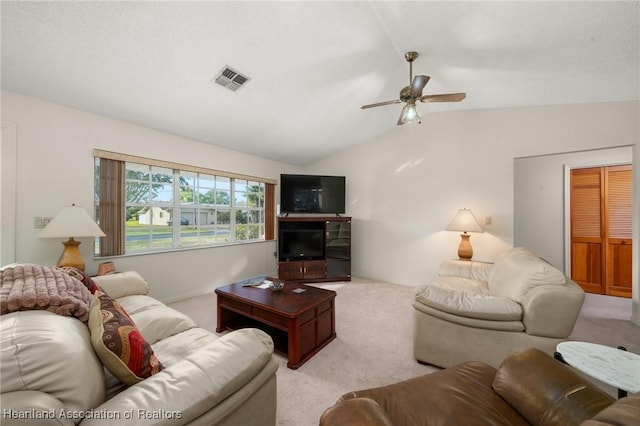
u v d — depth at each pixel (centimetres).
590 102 288
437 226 384
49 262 241
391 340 228
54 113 243
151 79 229
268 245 464
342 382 172
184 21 179
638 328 255
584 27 179
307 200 440
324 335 222
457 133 368
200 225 371
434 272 387
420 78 205
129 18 172
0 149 218
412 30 209
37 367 66
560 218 404
